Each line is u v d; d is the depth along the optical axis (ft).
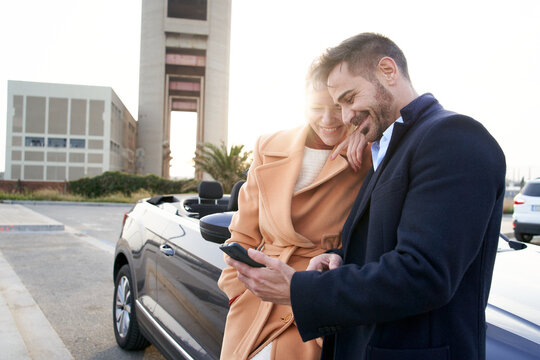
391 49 3.22
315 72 3.59
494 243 2.91
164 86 181.16
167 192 74.79
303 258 4.24
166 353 7.80
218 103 182.29
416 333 2.80
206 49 180.55
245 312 4.38
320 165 4.35
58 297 14.05
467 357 2.77
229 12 188.14
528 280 5.96
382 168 3.13
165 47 178.60
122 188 72.69
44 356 9.45
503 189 2.82
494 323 4.52
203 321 6.54
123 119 161.89
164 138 182.80
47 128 133.90
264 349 4.05
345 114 3.35
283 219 4.15
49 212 48.39
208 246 6.83
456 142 2.67
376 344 2.85
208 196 10.78
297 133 4.54
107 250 22.91
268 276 3.16
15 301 13.24
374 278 2.64
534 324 4.54
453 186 2.59
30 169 133.18
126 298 10.24
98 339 10.76
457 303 2.82
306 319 2.86
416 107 3.09
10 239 25.68
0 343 9.71
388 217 2.87
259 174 4.33
